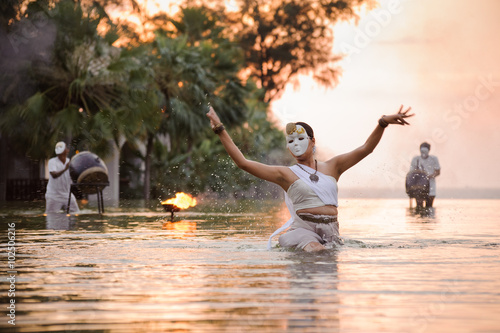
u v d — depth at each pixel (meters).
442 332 4.80
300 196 10.41
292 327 4.93
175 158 51.91
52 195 23.55
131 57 40.91
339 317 5.24
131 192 50.91
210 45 51.00
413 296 6.08
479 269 7.82
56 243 11.56
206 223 17.45
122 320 5.17
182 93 48.62
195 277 7.26
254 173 10.46
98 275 7.47
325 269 7.85
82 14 39.38
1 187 42.62
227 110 52.12
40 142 38.69
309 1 84.38
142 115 40.09
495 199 42.31
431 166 29.42
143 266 8.25
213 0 82.69
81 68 39.78
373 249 10.16
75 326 5.00
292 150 10.62
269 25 84.94
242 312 5.42
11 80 38.72
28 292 6.38
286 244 10.30
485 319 5.16
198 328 4.91
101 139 38.97
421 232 14.12
